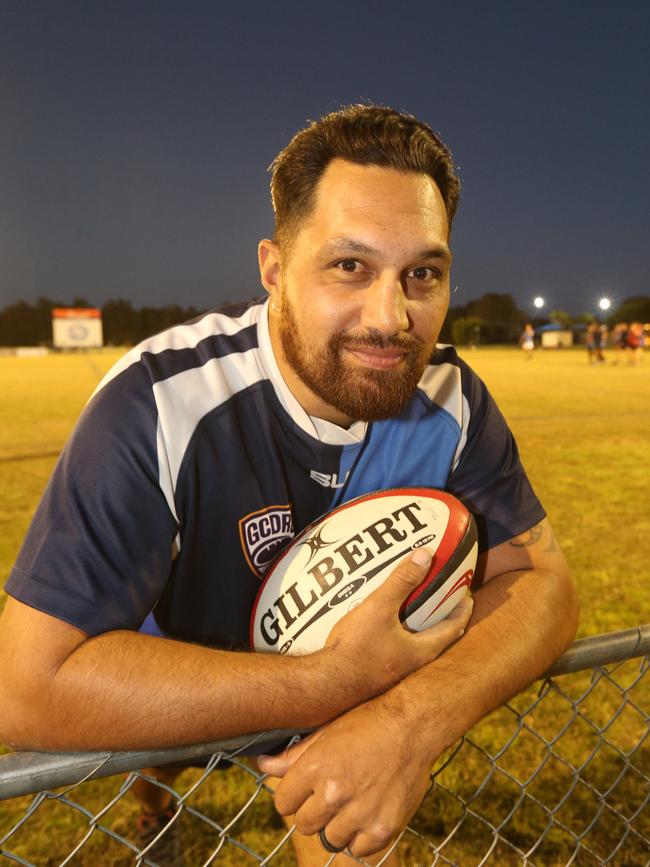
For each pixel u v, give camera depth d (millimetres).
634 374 19328
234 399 1273
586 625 3014
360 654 1065
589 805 2008
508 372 20203
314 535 1281
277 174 1175
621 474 6148
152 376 1204
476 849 1849
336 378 1149
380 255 1071
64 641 1018
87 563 1051
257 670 1021
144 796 1829
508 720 2367
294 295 1153
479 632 1216
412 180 1091
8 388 16531
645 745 2256
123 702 982
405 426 1413
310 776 986
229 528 1276
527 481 1562
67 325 49688
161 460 1150
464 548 1264
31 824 1942
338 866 1303
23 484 5855
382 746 1000
